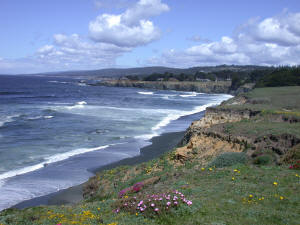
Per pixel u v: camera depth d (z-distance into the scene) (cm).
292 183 898
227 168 1142
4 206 1334
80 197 1464
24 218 847
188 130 2461
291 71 8412
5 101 6375
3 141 2586
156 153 2297
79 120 3850
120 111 4941
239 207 739
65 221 738
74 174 1802
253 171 1059
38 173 1798
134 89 14325
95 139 2780
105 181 1509
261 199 786
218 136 1705
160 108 5756
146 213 726
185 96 10188
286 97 3966
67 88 13000
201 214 700
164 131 3256
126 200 866
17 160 2047
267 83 8269
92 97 8388
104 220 717
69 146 2488
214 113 2753
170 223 663
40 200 1416
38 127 3294
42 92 9944
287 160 1203
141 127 3469
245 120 2219
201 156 1555
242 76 17025
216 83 14338
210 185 938
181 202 750
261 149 1400
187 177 1091
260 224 641
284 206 739
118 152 2325
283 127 1666
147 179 1297
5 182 1631
